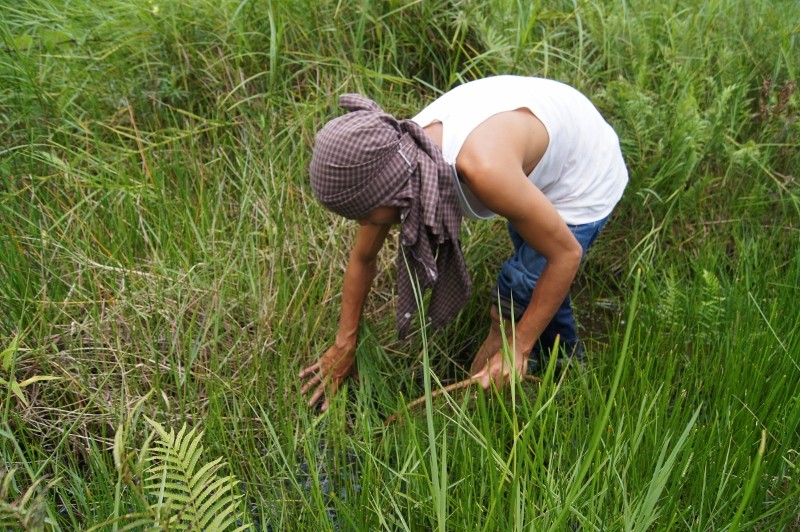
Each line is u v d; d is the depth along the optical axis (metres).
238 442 2.10
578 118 2.11
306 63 3.03
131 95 2.96
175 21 2.94
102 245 2.52
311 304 2.43
